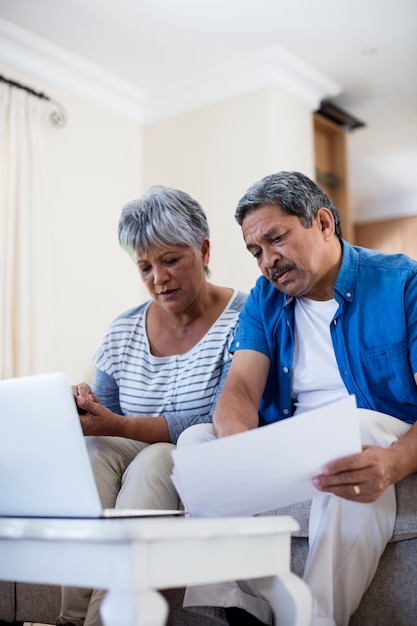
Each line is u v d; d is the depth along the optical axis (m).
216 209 4.03
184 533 0.91
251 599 1.29
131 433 1.65
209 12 3.45
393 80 4.14
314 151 4.38
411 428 1.30
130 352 1.96
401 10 3.45
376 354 1.50
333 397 1.56
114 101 4.17
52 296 3.72
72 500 1.10
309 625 1.10
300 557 1.38
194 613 1.44
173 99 4.21
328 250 1.55
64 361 3.75
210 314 1.93
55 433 1.09
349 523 1.26
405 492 1.29
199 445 1.02
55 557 0.96
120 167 4.21
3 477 1.16
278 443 1.04
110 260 4.08
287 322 1.62
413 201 6.33
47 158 3.78
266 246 1.51
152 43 3.71
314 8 3.43
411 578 1.27
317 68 4.00
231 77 3.98
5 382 1.14
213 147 4.07
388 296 1.50
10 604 1.67
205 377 1.83
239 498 1.09
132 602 0.85
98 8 3.39
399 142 5.12
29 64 3.68
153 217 1.83
